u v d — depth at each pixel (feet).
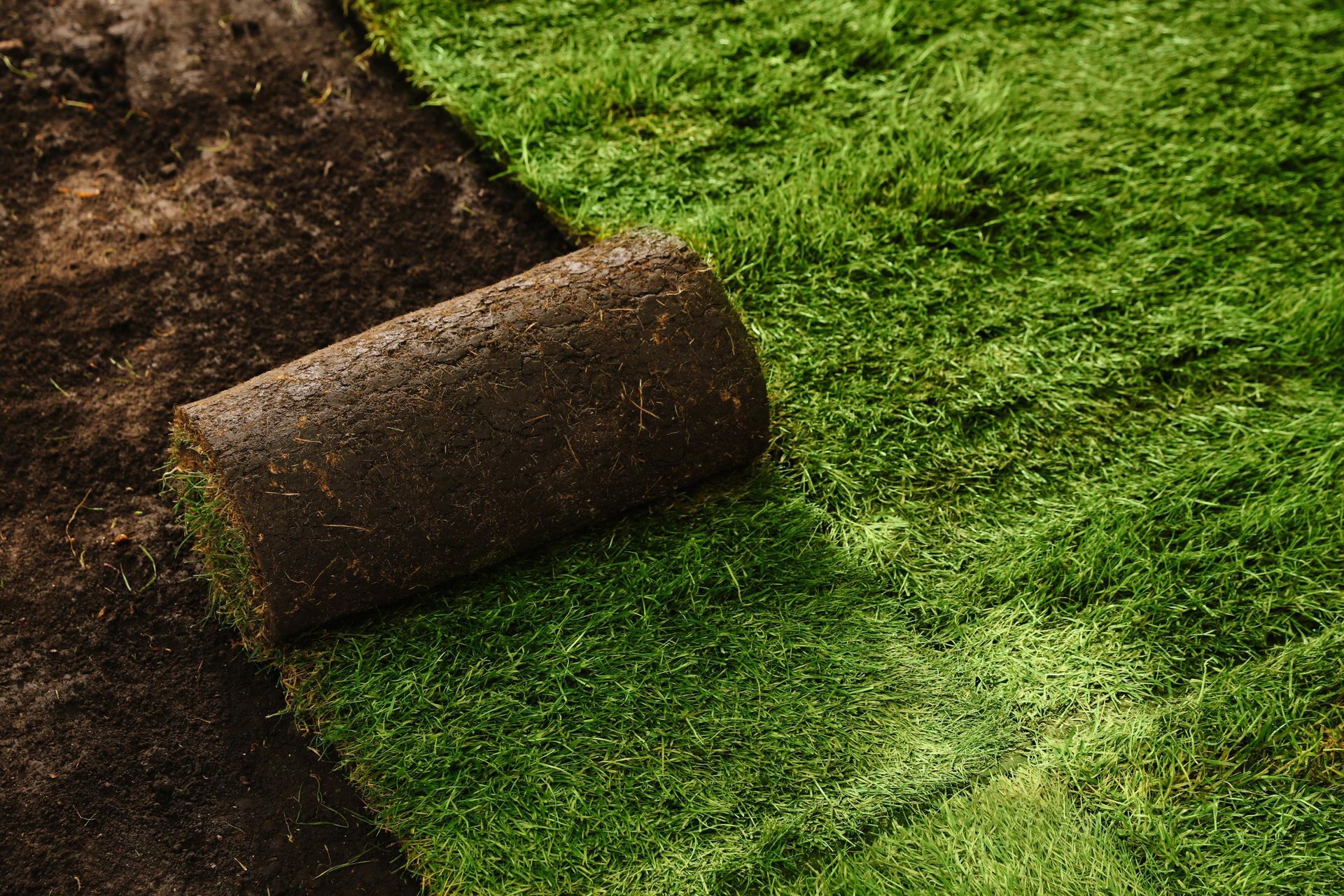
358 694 7.54
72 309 8.18
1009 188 8.53
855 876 7.31
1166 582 7.76
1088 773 7.48
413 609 7.67
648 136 8.61
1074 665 7.65
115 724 7.54
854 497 7.91
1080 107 8.77
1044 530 7.85
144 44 8.75
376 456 7.46
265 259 8.32
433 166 8.57
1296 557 7.80
